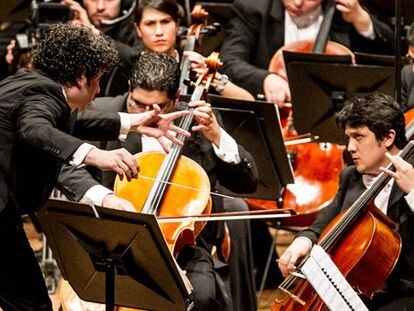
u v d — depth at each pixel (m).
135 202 10.68
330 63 12.98
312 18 15.40
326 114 13.16
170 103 11.07
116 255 9.21
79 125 9.80
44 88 8.72
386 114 10.16
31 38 15.33
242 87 15.00
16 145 8.72
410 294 10.13
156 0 13.75
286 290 10.12
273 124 11.78
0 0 16.33
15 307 9.19
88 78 9.26
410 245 10.12
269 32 15.55
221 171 11.44
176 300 9.30
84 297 9.91
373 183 9.99
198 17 13.84
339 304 9.04
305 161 13.95
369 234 9.85
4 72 16.86
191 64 12.76
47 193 9.09
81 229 9.18
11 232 9.06
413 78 13.48
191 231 10.38
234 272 12.23
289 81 13.09
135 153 11.40
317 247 9.22
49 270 14.54
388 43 15.41
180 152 10.96
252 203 13.82
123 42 15.30
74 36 9.20
